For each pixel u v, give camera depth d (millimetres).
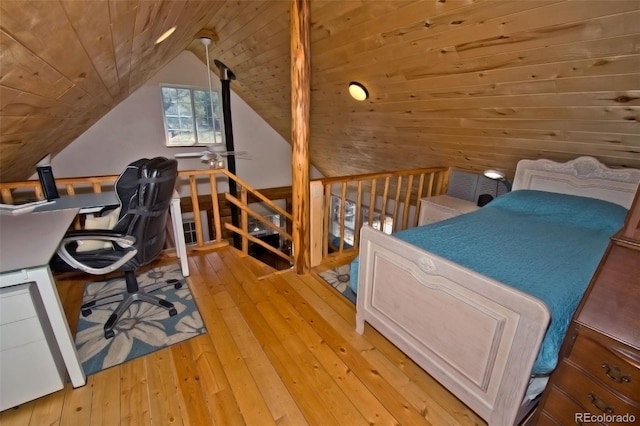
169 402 1415
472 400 1246
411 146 3299
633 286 873
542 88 1746
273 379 1552
